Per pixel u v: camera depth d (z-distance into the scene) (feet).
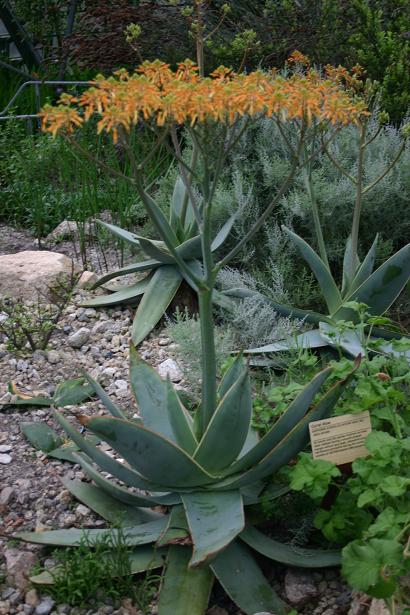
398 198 15.06
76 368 12.80
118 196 17.78
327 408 8.27
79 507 9.57
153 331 13.74
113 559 8.31
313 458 8.36
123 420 7.80
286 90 7.56
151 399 9.39
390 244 14.89
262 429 9.75
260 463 8.26
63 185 18.94
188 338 11.76
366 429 8.54
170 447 8.00
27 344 13.44
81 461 9.05
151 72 7.79
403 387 10.39
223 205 15.02
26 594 8.43
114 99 6.97
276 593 8.43
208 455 8.49
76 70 25.41
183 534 8.34
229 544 8.26
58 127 7.04
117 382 12.30
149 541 8.55
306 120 7.75
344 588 8.32
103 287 15.07
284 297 13.61
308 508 9.07
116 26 21.31
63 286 14.88
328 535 8.14
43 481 10.11
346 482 8.53
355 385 9.93
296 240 12.10
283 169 15.17
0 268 15.12
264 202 15.94
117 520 9.03
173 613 7.84
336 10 19.70
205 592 8.05
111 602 8.33
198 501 8.40
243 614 8.31
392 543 6.67
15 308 14.25
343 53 19.60
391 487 7.31
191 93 7.07
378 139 15.40
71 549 8.81
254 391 11.55
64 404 11.78
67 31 26.86
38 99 22.25
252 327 12.53
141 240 13.04
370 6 20.25
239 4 21.25
